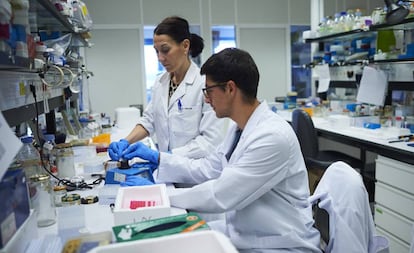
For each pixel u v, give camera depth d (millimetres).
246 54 1170
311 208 1259
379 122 2871
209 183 1134
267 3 5207
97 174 1554
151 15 4836
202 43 1887
